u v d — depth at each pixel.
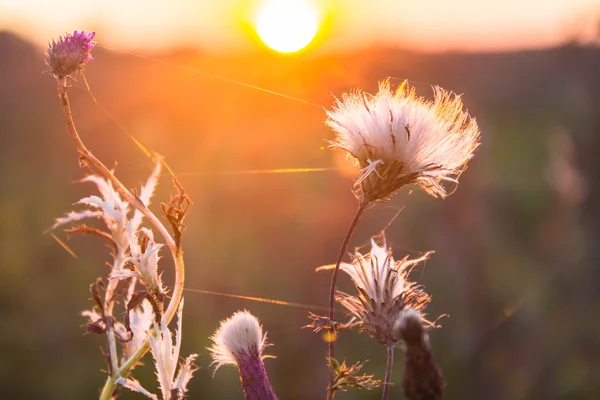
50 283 8.61
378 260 1.48
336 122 1.50
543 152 14.60
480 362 7.87
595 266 8.92
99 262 8.98
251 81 7.58
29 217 9.73
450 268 8.41
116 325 1.33
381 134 1.40
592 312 8.47
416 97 1.51
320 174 8.50
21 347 7.55
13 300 8.25
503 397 7.54
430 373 1.08
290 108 9.77
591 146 8.96
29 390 7.14
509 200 11.13
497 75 16.48
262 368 1.44
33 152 11.56
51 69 1.24
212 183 9.41
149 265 1.28
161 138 10.50
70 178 10.95
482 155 9.61
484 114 11.30
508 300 8.38
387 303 1.38
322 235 7.99
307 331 6.99
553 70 11.09
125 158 10.38
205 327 7.02
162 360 1.25
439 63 10.09
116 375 1.29
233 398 6.04
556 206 10.07
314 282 7.64
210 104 10.84
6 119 12.77
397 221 8.38
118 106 11.52
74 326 7.98
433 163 1.42
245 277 7.67
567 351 7.93
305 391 6.41
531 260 9.65
